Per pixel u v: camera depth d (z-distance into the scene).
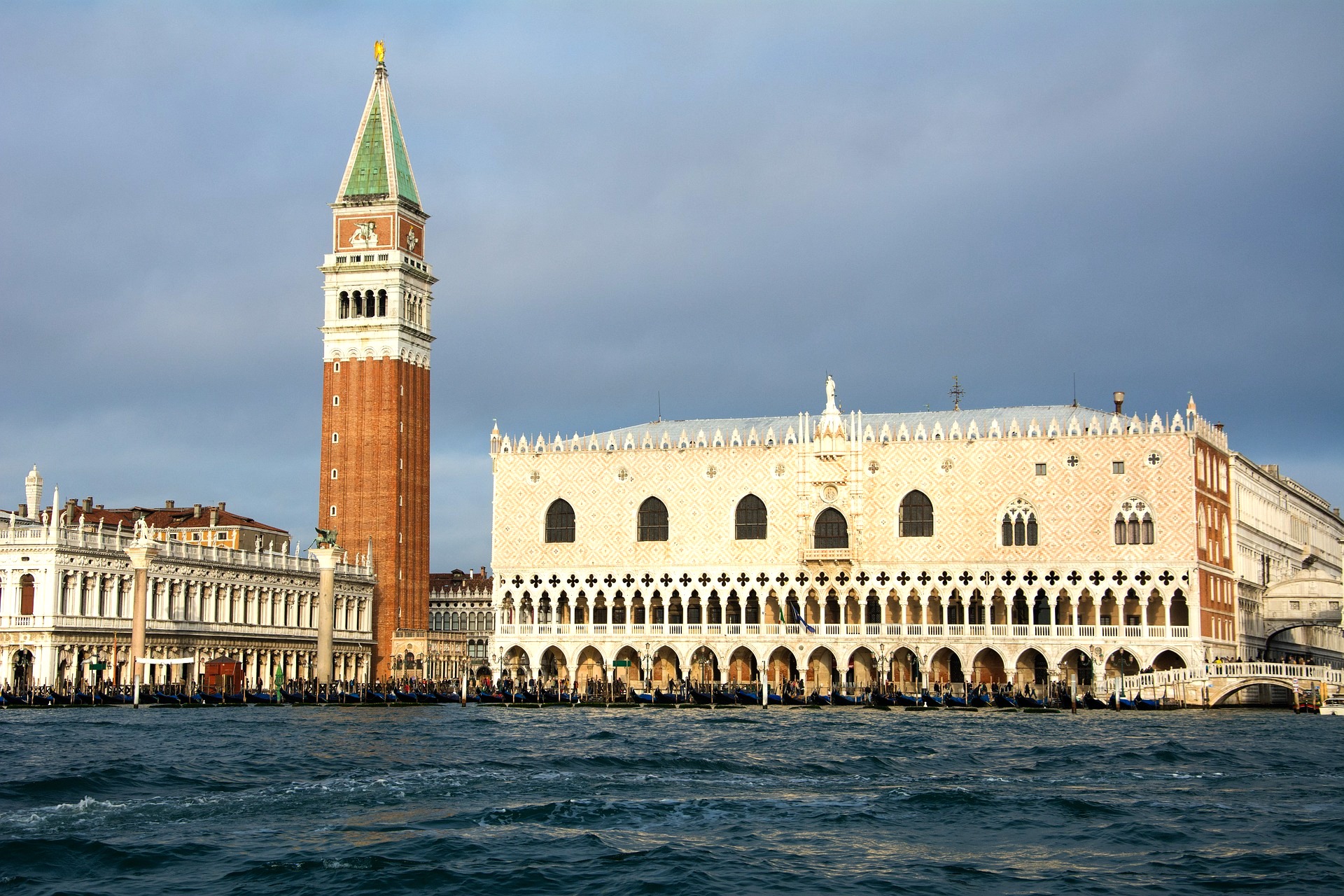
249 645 173.38
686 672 164.12
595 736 98.81
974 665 156.38
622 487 168.75
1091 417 165.25
